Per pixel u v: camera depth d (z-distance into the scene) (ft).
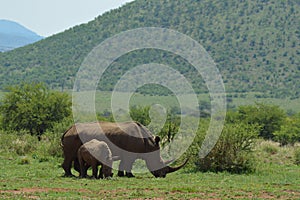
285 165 181.78
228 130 160.04
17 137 212.23
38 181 122.83
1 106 298.35
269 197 104.68
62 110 296.10
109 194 103.30
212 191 110.32
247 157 157.89
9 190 106.83
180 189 111.04
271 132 340.18
